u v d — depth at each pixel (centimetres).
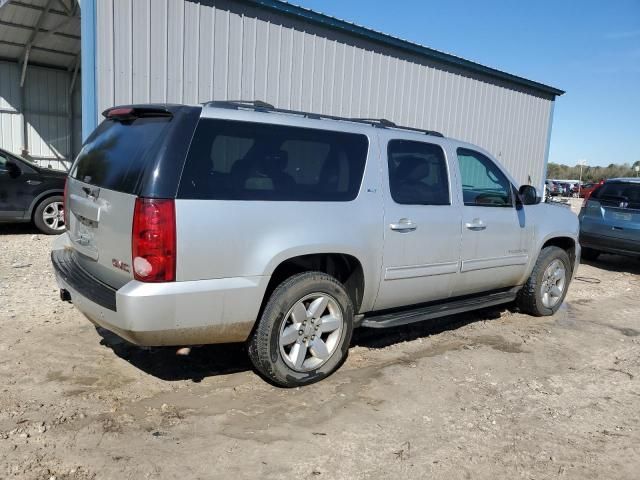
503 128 1459
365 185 438
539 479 316
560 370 485
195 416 361
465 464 326
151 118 379
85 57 742
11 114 1562
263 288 375
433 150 503
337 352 430
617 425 387
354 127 445
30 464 296
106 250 368
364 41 1075
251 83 920
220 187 359
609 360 519
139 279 335
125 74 777
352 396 405
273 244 377
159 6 796
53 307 552
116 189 358
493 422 379
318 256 426
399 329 573
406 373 454
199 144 355
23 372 406
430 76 1225
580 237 1045
